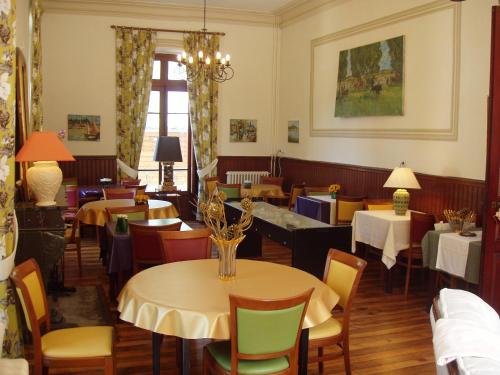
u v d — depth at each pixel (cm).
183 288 318
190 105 981
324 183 863
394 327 470
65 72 914
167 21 955
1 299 332
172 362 392
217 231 334
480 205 556
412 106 660
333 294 328
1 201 329
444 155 610
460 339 175
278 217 578
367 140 754
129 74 936
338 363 395
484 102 552
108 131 941
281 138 1024
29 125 616
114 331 323
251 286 324
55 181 448
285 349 277
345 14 797
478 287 464
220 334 276
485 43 550
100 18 921
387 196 707
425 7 631
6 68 326
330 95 844
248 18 995
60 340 306
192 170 1027
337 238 519
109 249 518
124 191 721
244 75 1009
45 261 432
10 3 324
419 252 552
